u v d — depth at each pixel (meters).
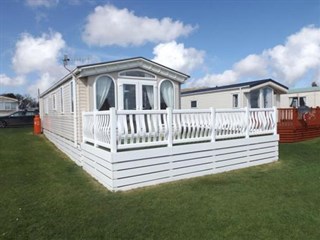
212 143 7.20
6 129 22.00
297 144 12.01
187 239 3.75
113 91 9.30
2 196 5.66
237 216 4.42
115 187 5.80
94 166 6.89
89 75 8.87
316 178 6.54
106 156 6.03
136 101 9.72
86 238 3.84
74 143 9.13
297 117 13.13
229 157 7.55
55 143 13.08
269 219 4.30
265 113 8.62
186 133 6.89
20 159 9.40
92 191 5.85
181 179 6.63
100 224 4.25
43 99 18.05
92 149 7.00
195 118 7.02
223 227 4.06
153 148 6.39
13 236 3.94
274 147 8.63
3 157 9.66
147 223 4.24
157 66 10.01
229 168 7.55
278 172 7.20
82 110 8.92
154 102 10.09
